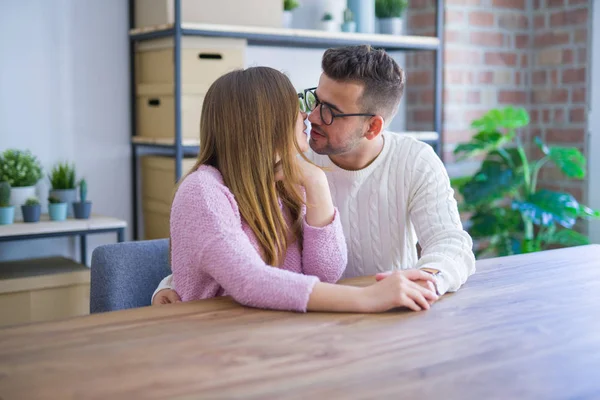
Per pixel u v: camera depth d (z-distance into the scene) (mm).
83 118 3188
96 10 3178
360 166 1908
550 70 4082
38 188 3092
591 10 3859
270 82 1500
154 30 2992
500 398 929
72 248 3234
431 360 1060
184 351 1079
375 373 1001
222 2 3025
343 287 1333
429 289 1394
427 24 3908
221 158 1500
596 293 1458
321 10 3410
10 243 3072
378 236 1927
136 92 3246
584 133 3936
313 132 1799
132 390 929
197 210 1411
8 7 2988
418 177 1874
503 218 3701
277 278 1327
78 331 1178
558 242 3691
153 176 3201
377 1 3559
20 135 3055
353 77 1721
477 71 3959
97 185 3244
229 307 1340
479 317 1284
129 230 3342
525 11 4125
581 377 1006
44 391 923
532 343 1146
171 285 1711
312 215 1582
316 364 1031
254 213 1487
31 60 3053
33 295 2730
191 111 2979
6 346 1099
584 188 3961
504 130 4098
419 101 4020
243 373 992
